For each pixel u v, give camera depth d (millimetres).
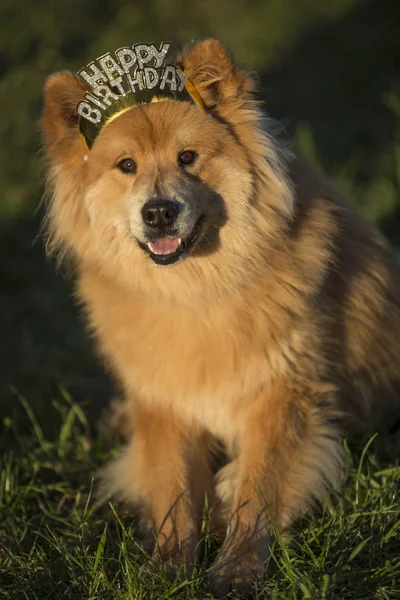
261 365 6059
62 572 5363
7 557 5660
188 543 5844
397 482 5961
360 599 4785
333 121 15055
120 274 6230
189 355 6117
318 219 6324
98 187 6129
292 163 6539
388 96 15312
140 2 18641
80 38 17391
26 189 12883
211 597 5109
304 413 6234
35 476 6852
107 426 7570
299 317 6102
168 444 6391
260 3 19406
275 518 5914
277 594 4777
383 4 19766
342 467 6352
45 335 9953
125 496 6559
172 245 5871
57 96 6125
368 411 7156
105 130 6066
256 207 6004
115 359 6461
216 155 5996
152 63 5953
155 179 5871
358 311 6801
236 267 5992
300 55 17969
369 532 5547
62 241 6590
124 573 5238
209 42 5910
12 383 8648
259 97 6234
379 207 11109
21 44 16594
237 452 6633
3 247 11766
